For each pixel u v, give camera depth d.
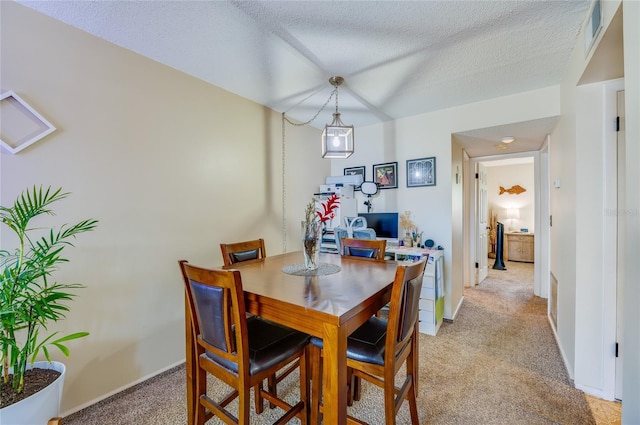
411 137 3.34
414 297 1.34
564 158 2.24
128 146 1.94
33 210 1.33
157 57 2.05
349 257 2.23
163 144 2.13
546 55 2.02
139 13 1.59
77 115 1.71
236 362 1.20
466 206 4.21
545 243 3.74
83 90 1.73
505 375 2.01
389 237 3.37
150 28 1.72
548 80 2.39
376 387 1.92
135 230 1.97
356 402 1.76
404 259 2.97
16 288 1.25
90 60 1.76
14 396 1.20
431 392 1.83
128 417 1.64
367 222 3.52
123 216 1.91
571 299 2.00
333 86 2.53
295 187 3.44
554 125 2.70
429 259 2.71
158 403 1.77
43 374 1.39
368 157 3.72
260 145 2.96
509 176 6.39
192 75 2.32
